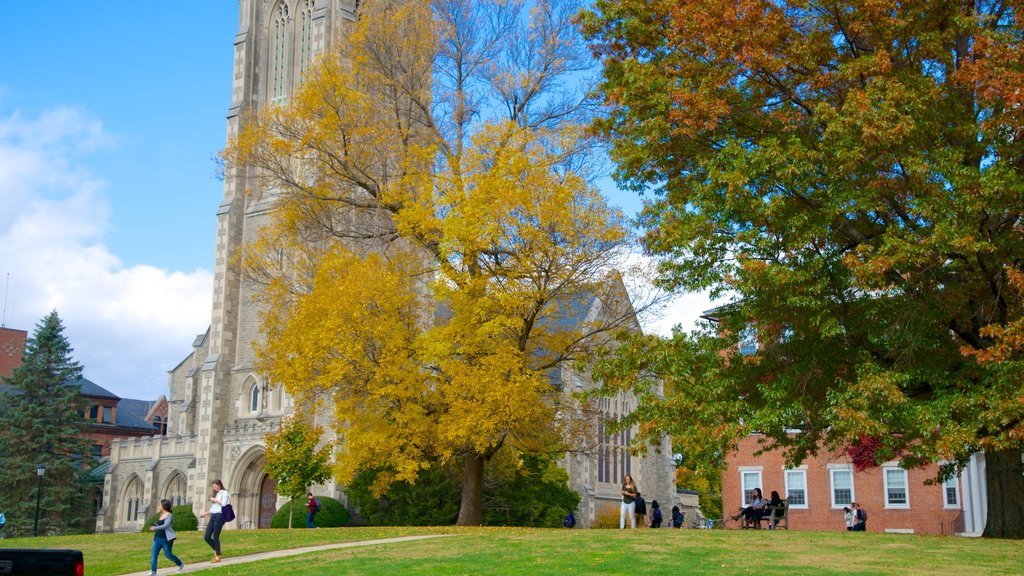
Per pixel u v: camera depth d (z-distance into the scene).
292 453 40.44
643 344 23.97
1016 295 19.77
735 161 20.48
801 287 19.97
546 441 32.09
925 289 20.33
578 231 28.42
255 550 22.66
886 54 19.94
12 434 66.94
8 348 93.38
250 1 64.81
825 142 20.16
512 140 29.77
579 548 18.69
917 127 19.39
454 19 34.84
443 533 25.45
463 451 31.53
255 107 63.03
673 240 21.58
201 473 55.75
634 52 24.20
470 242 27.52
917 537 20.81
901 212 20.86
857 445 21.58
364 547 20.89
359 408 30.48
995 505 21.92
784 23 21.41
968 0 20.86
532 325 29.64
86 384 96.25
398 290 29.97
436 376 29.16
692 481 64.38
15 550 12.39
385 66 33.94
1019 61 18.80
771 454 43.28
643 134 22.44
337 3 59.31
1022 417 18.62
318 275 31.00
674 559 16.64
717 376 21.81
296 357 29.88
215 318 58.50
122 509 66.88
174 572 18.69
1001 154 19.41
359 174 34.19
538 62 34.16
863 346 21.31
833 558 16.69
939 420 18.72
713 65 22.34
